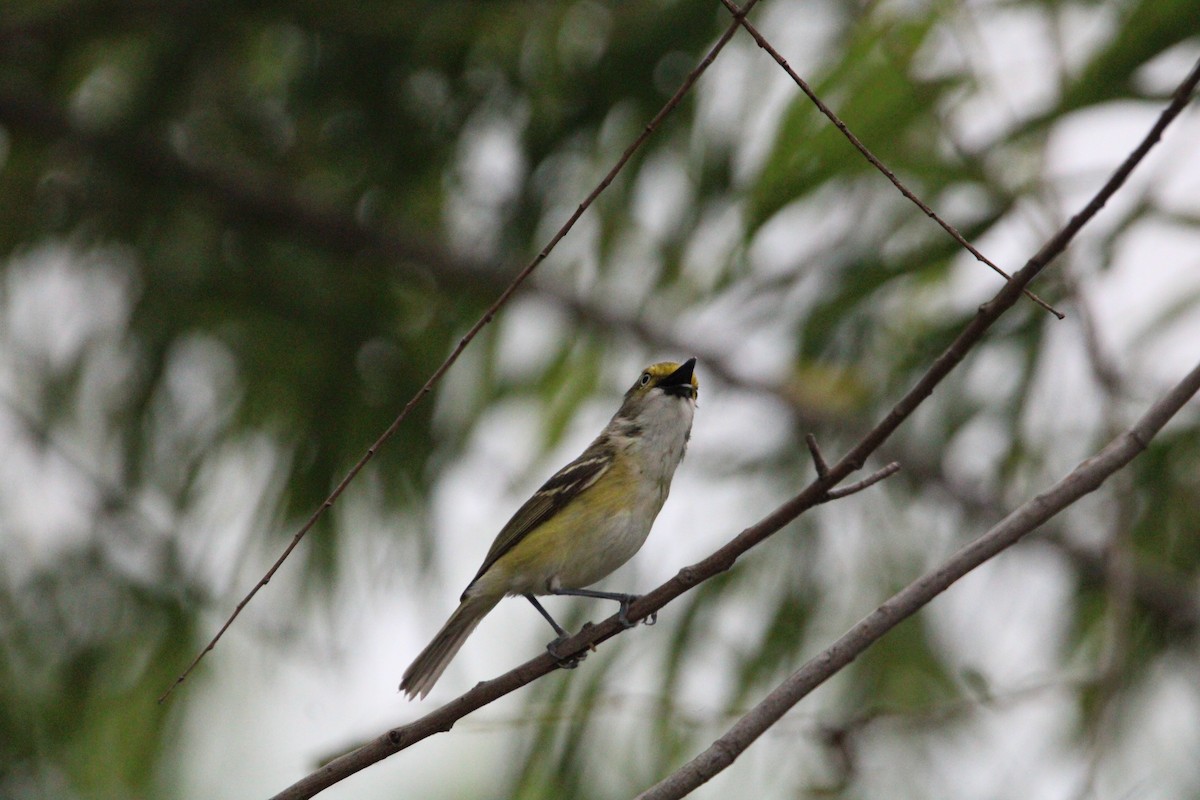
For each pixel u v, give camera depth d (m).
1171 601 11.26
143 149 12.92
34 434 12.08
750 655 11.11
